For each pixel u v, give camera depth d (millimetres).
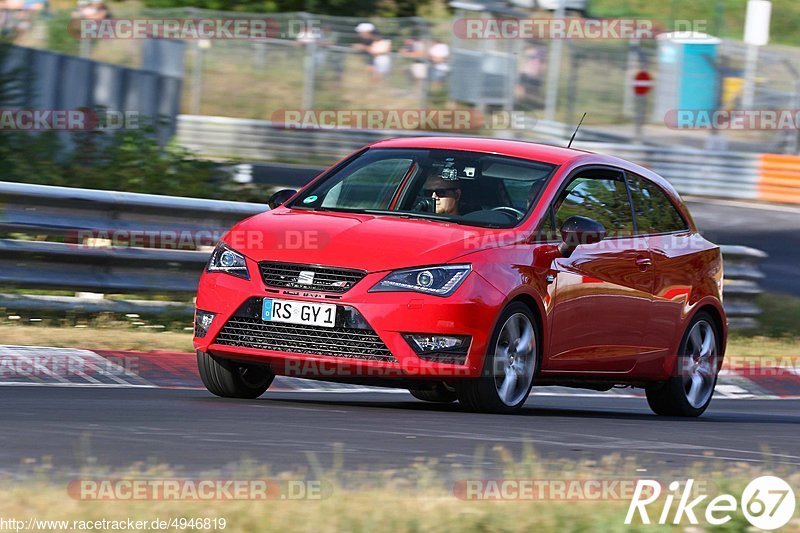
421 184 25375
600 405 31734
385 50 95312
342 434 18984
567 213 25609
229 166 54594
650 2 132250
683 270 28562
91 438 17250
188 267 35188
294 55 96500
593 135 94750
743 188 86375
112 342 30422
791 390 38719
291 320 22578
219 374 24250
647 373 27641
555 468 15930
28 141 49531
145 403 22516
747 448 20984
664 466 17281
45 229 33031
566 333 24906
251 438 18047
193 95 94625
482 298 22625
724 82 103500
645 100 98062
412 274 22500
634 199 28000
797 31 136125
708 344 29703
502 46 92375
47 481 13484
